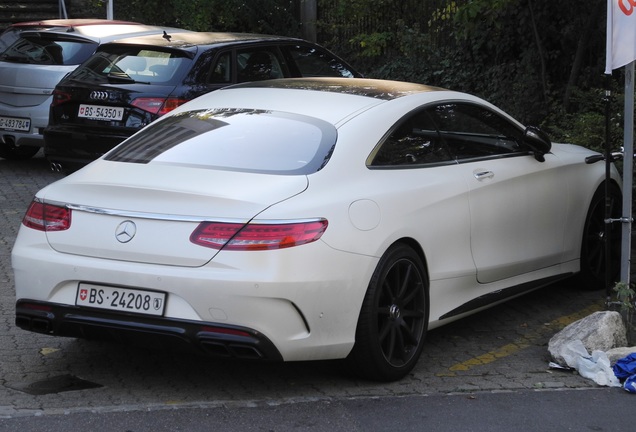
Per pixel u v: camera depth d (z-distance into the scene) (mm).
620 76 13617
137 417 5355
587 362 6238
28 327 5836
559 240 7738
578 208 7961
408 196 6105
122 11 20688
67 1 22234
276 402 5652
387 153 6219
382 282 5809
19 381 5988
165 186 5578
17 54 13688
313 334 5477
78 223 5656
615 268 8516
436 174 6477
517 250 7203
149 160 6031
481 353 6770
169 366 6344
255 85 7113
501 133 7344
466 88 17688
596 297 8250
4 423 5211
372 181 5969
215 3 21234
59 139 11695
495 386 6055
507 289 7125
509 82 16406
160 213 5449
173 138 6277
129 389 5895
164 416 5387
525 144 7535
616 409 5637
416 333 6188
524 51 16016
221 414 5438
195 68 11219
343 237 5566
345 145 6000
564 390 5969
